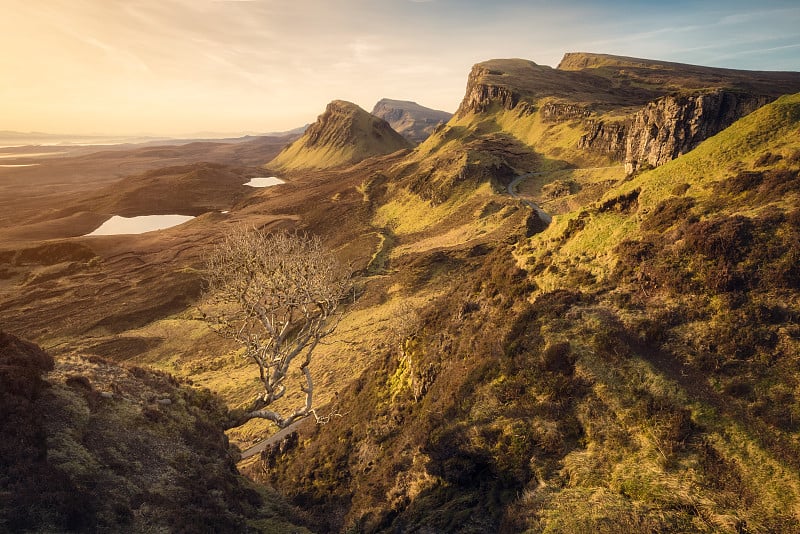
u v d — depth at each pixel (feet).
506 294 126.82
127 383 69.26
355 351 246.27
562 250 130.21
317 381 227.40
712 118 387.55
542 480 69.31
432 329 150.41
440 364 129.59
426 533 72.64
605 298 100.32
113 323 418.72
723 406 69.15
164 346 367.04
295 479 135.64
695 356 78.18
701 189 112.68
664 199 118.21
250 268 58.85
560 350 89.61
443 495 81.20
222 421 71.56
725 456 62.44
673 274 93.20
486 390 93.91
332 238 624.18
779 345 73.41
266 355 63.10
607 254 114.21
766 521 53.47
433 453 88.69
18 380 52.26
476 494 76.18
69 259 618.85
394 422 131.13
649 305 92.38
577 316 97.40
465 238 447.42
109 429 56.18
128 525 43.62
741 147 116.67
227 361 310.45
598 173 590.96
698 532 53.67
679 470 62.54
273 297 61.72
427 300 290.97
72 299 474.49
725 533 52.75
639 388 76.95
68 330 407.64
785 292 79.66
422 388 129.70
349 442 137.59
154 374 76.38
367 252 501.56
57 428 50.75
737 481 59.11
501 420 84.23
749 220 91.71
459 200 595.88
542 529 59.88
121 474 49.90
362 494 103.50
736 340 76.74
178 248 627.46
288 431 185.57
